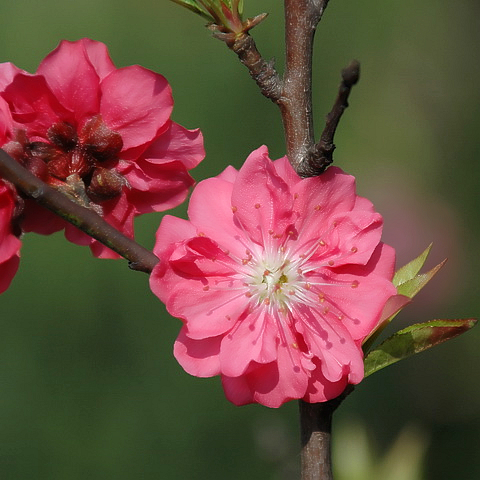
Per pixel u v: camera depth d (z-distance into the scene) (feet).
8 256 2.95
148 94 3.00
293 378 2.97
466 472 4.76
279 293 2.98
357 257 2.97
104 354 5.09
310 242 2.98
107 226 2.95
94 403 5.01
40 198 2.93
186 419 4.95
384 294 2.97
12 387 5.03
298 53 3.01
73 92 2.99
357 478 3.15
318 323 2.97
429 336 2.97
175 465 4.90
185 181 3.03
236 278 2.98
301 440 2.99
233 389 2.97
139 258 2.95
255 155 2.97
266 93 3.01
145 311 5.15
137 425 4.97
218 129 5.65
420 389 4.88
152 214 5.11
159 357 5.07
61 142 3.00
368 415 4.76
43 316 5.15
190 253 2.96
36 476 4.94
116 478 4.90
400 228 5.74
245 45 3.01
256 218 2.98
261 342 2.96
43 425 5.00
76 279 5.19
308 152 2.97
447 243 5.67
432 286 5.43
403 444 3.17
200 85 5.78
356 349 2.96
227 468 4.83
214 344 2.97
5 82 3.00
